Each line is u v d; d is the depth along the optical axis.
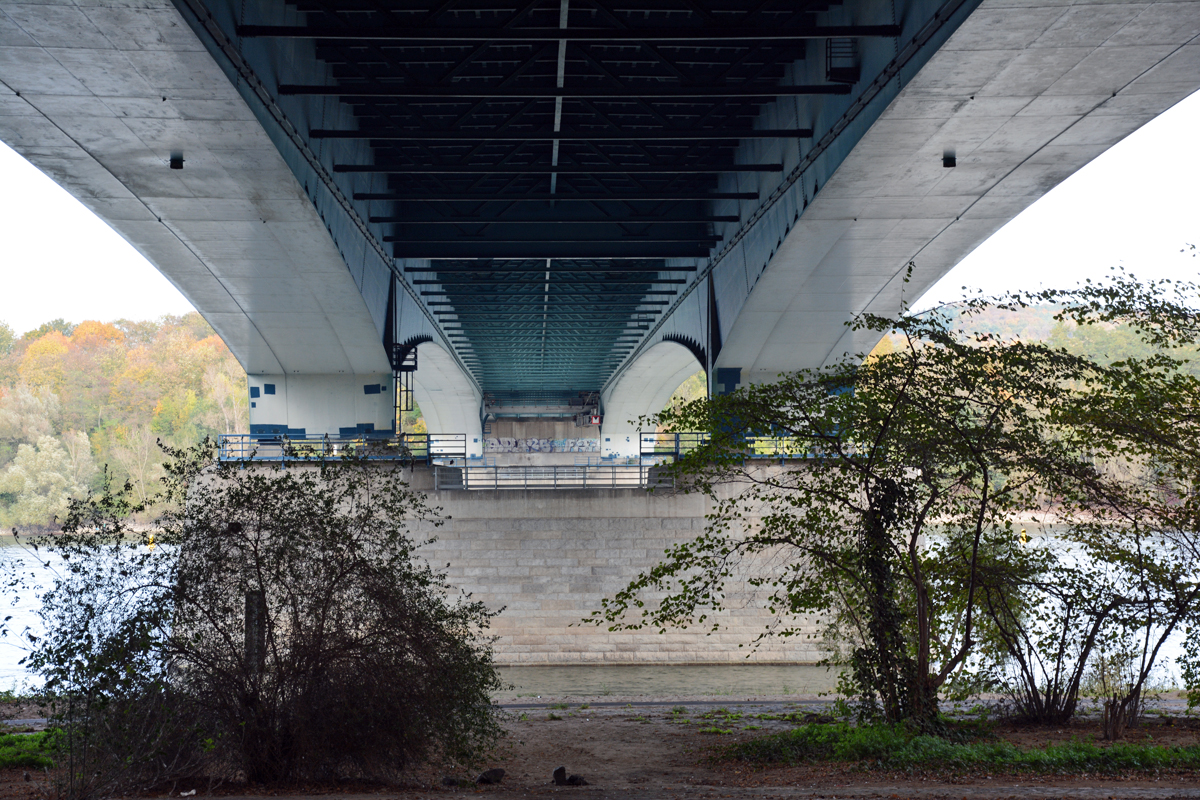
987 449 15.88
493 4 24.86
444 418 116.00
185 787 13.12
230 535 14.32
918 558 17.66
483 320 67.62
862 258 36.66
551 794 12.80
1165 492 16.88
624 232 45.06
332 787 13.41
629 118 34.00
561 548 41.66
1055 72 23.22
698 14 23.98
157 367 154.12
